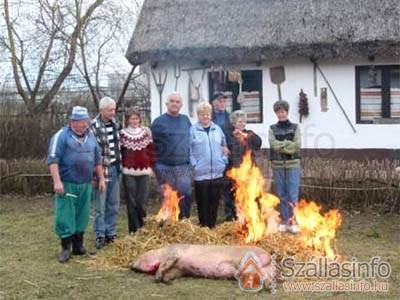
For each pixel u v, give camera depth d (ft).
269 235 24.30
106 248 26.12
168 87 57.82
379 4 51.72
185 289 20.57
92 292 20.51
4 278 22.29
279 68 54.24
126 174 27.20
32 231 30.81
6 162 42.29
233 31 54.03
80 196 24.80
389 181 34.30
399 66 51.57
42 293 20.51
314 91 53.62
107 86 77.87
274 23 53.26
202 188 27.61
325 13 52.42
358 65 52.47
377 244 26.89
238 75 54.60
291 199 28.91
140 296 19.97
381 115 52.49
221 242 24.13
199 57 54.44
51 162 24.29
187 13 57.16
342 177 34.99
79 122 24.43
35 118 49.24
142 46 56.29
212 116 30.42
